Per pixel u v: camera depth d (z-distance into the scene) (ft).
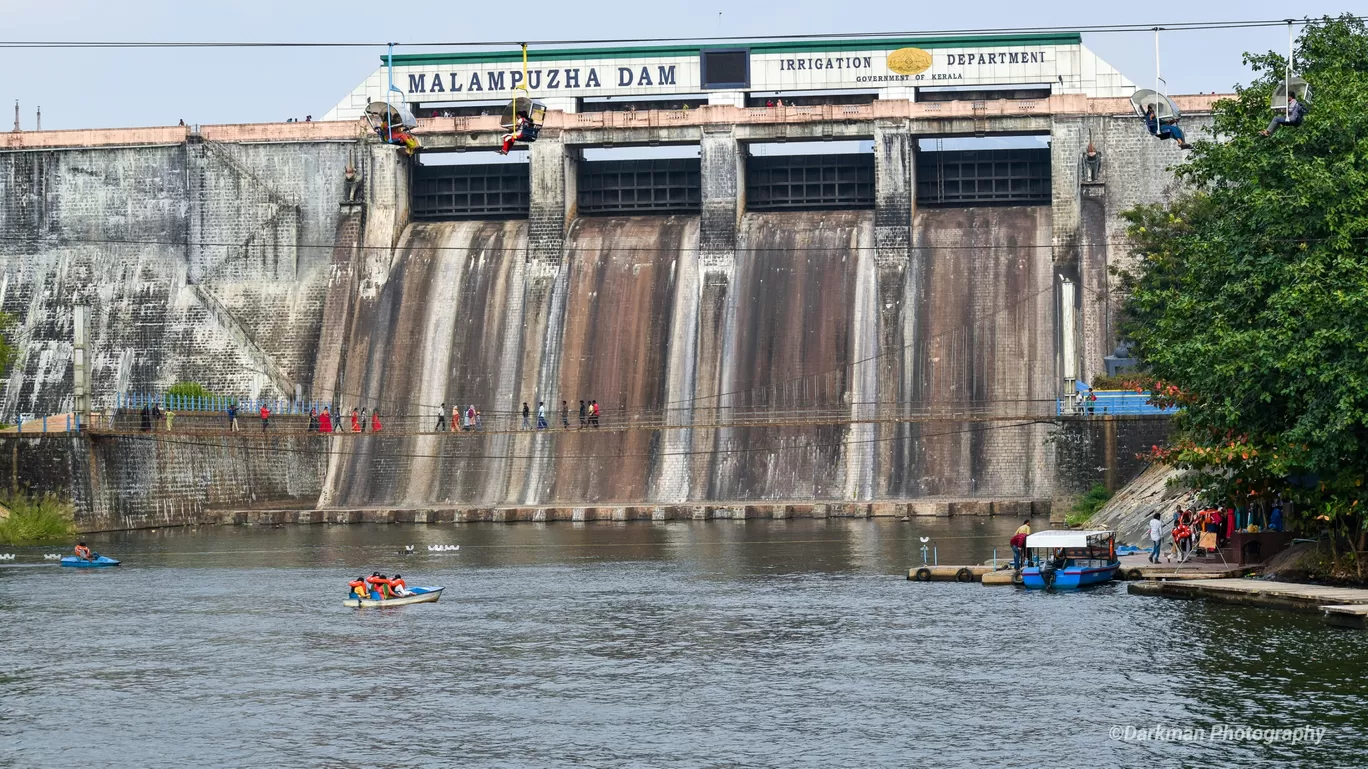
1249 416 215.92
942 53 454.40
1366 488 202.90
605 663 182.70
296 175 482.69
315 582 262.88
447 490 441.68
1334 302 199.11
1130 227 428.15
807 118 457.68
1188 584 218.18
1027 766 137.59
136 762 143.02
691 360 447.42
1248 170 224.12
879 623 205.87
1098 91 451.12
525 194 487.20
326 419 420.36
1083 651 181.57
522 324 460.55
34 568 288.92
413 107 483.10
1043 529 342.44
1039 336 431.84
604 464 438.40
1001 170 465.47
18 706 164.14
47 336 485.97
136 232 490.49
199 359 477.36
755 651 188.24
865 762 139.54
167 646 197.36
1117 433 352.69
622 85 466.70
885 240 450.71
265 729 153.69
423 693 168.14
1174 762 137.59
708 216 460.96
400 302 470.39
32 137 495.00
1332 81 223.51
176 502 394.73
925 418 387.34
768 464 429.79
